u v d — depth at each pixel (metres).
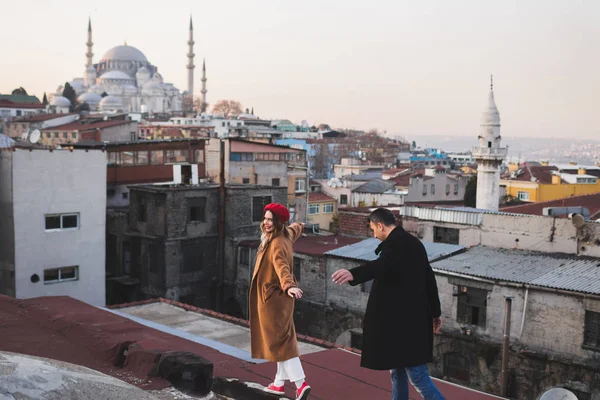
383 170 114.62
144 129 148.88
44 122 136.38
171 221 40.25
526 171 92.06
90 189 37.56
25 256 35.34
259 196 43.31
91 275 37.88
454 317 28.78
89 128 103.88
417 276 6.69
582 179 86.12
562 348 25.31
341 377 8.80
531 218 30.70
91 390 4.73
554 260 28.70
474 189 77.94
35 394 4.37
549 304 25.64
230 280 42.44
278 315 7.30
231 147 60.06
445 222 34.53
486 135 69.81
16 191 34.91
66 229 36.88
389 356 6.60
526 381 26.30
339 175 116.25
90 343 9.21
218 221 42.47
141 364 8.02
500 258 30.02
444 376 29.30
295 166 66.75
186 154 56.50
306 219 68.25
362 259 32.81
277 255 7.16
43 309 11.27
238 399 7.84
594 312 24.44
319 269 35.12
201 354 9.68
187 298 41.38
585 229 28.67
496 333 27.31
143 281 41.91
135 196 42.50
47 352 8.88
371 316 6.75
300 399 7.33
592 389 24.42
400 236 6.75
